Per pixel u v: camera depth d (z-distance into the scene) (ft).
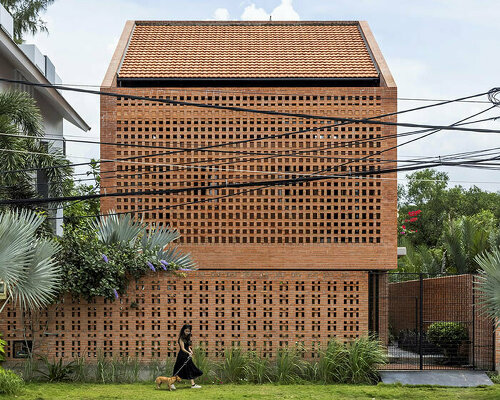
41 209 55.98
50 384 43.16
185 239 59.11
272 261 58.80
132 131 59.77
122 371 45.57
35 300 41.11
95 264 45.91
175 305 47.60
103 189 59.21
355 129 59.52
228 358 45.75
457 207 177.88
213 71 64.85
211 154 59.62
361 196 58.95
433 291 63.36
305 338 47.70
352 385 44.73
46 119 85.20
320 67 65.77
